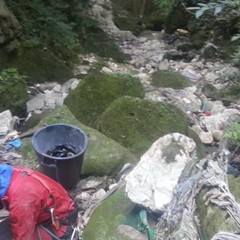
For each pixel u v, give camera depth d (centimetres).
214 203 139
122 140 215
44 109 251
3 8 274
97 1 524
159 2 514
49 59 296
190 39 421
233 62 299
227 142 180
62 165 171
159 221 147
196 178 152
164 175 159
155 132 217
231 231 130
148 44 445
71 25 368
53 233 142
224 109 266
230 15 382
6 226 146
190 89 299
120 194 165
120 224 153
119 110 223
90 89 245
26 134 214
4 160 198
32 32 311
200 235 138
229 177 153
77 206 171
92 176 192
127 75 259
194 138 223
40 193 135
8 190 131
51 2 362
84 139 180
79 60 339
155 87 300
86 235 153
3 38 273
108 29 477
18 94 243
